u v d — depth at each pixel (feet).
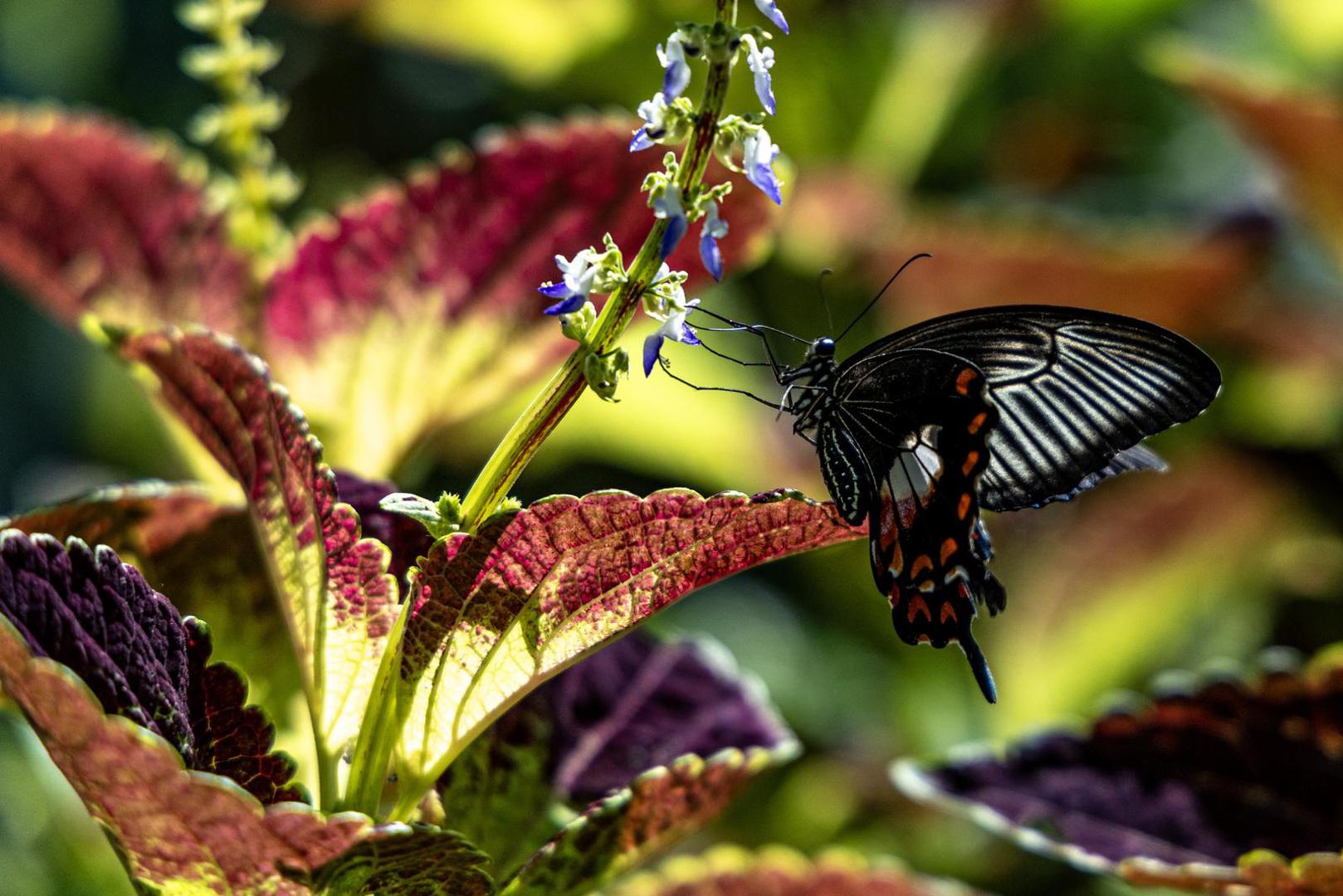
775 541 1.77
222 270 2.06
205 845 1.73
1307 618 2.48
